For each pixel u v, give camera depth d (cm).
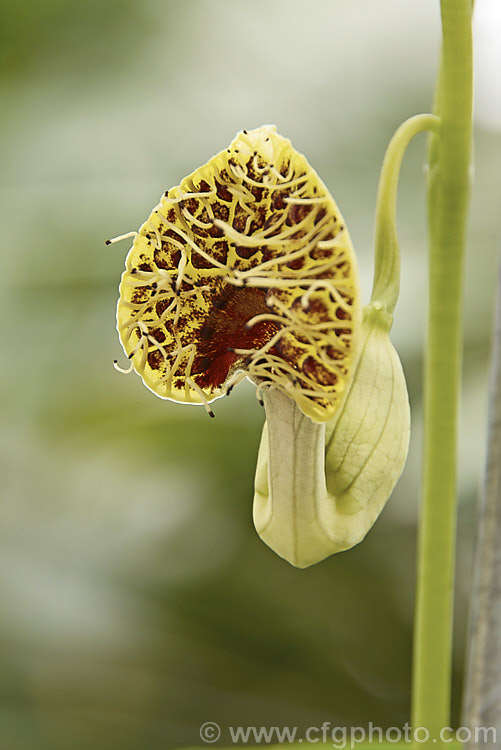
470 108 25
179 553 42
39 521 42
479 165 44
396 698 44
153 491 42
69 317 44
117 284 45
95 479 43
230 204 25
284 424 25
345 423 26
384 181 26
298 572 43
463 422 38
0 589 40
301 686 44
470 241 42
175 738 44
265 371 25
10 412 43
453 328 25
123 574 42
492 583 24
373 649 44
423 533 26
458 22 25
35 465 43
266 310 26
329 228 24
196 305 26
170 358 26
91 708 43
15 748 42
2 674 41
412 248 43
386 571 42
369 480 26
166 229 26
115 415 43
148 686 43
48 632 40
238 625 43
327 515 26
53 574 41
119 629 41
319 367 25
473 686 24
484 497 24
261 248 25
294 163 25
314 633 44
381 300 26
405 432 26
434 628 26
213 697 44
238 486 42
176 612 43
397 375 26
